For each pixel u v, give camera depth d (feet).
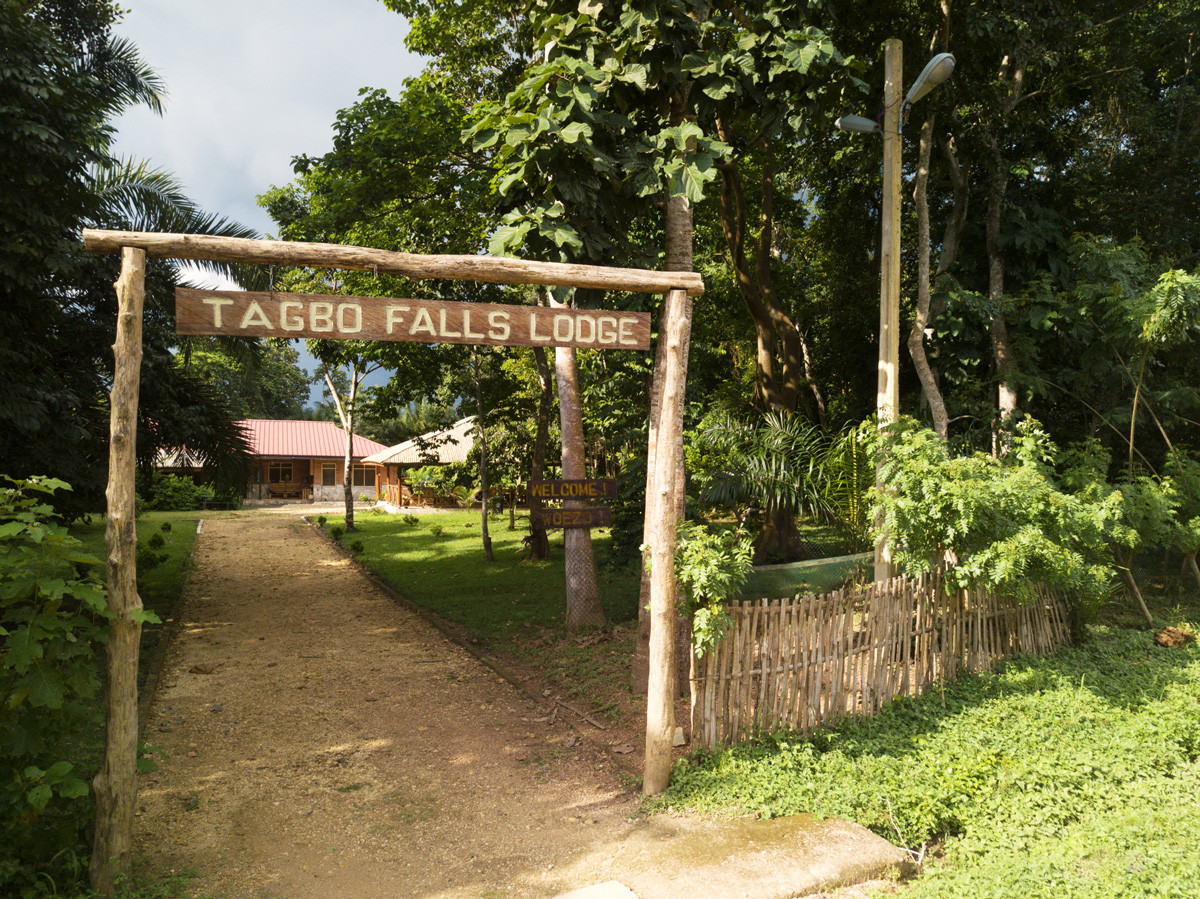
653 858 13.70
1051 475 31.27
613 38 21.86
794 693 18.62
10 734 12.28
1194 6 40.04
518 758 20.01
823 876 13.00
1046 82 42.47
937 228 51.08
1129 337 31.99
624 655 28.35
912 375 45.68
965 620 22.86
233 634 35.27
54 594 12.05
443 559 59.31
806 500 29.66
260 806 17.24
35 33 24.68
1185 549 32.09
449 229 45.09
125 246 13.26
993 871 13.03
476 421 62.54
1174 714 19.54
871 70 35.99
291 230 44.73
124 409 13.01
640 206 21.63
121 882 12.90
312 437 139.13
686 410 49.67
